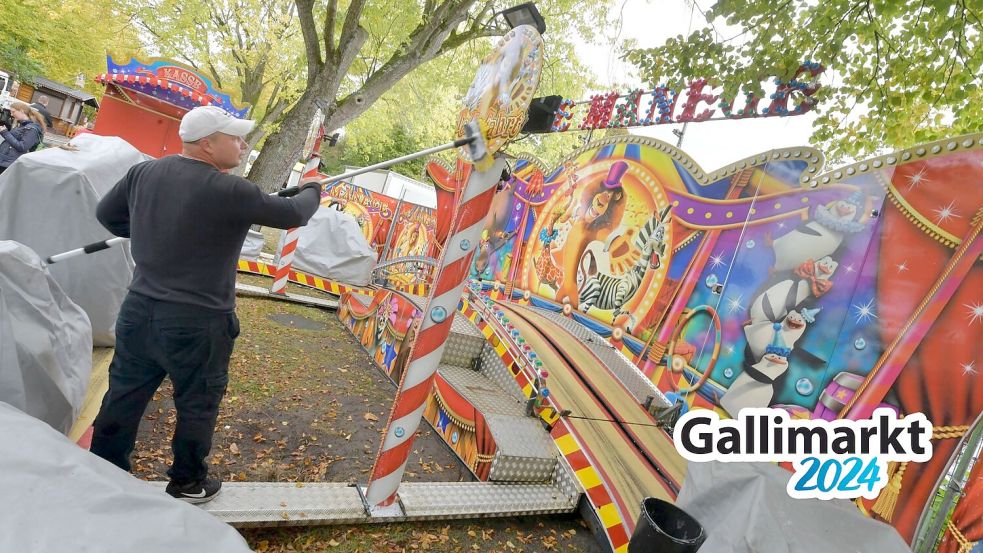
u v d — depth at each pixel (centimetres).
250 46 1652
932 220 295
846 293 327
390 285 923
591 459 326
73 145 398
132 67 1153
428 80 1745
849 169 337
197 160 216
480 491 323
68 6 1611
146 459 291
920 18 399
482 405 379
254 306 634
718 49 404
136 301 211
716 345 395
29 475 114
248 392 401
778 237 370
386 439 280
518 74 254
